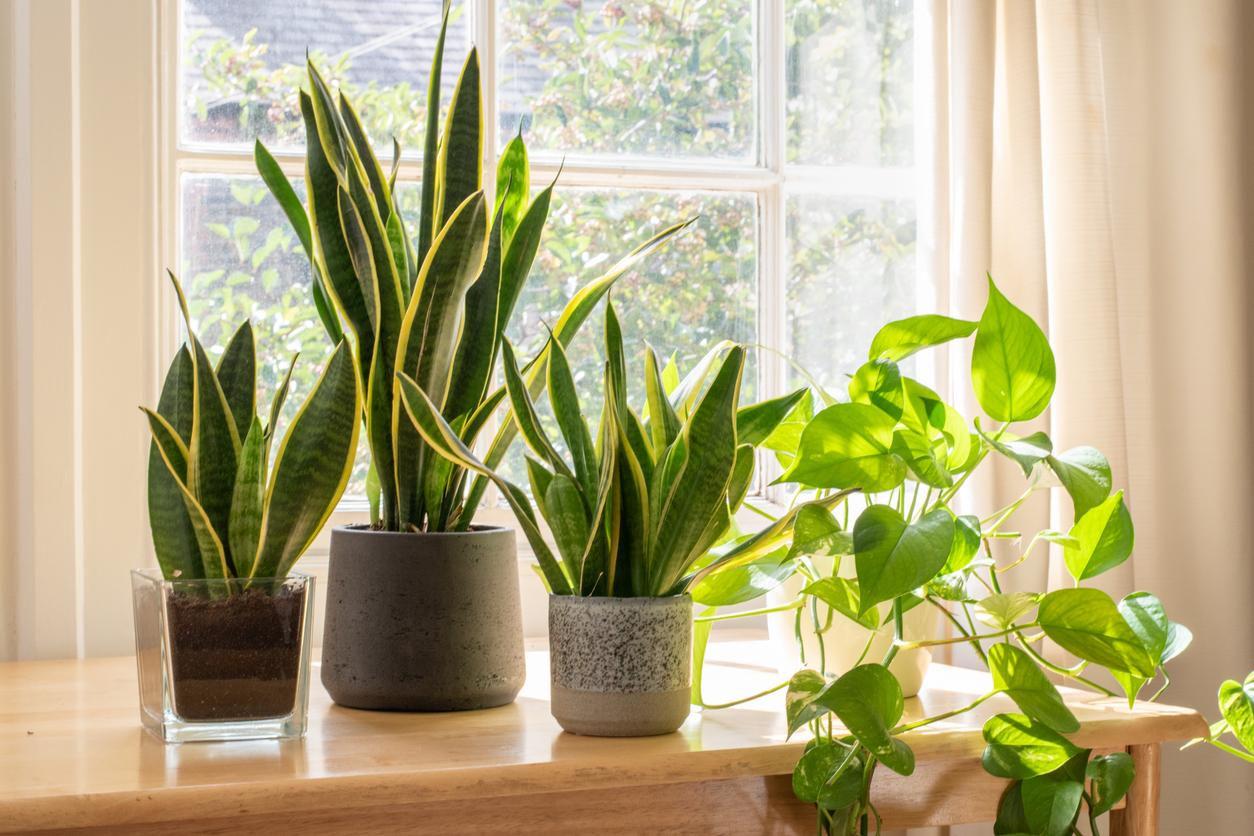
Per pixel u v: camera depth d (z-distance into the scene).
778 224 1.58
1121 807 0.95
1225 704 0.92
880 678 0.78
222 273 1.40
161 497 0.90
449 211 1.00
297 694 0.85
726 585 0.92
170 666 0.83
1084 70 1.41
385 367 0.97
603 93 1.53
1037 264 1.36
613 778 0.78
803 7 1.58
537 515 1.46
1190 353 1.51
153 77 1.32
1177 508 1.51
